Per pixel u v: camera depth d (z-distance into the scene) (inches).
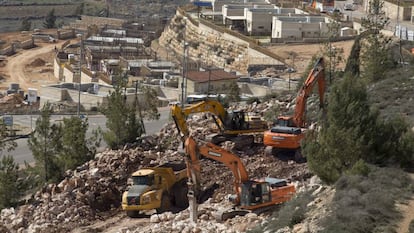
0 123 3639.3
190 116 3922.2
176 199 2822.3
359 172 2158.0
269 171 3014.3
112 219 2768.2
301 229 1971.0
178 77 6717.5
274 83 6240.2
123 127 3597.4
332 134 2287.2
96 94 6353.3
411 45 5265.8
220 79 6407.5
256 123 3366.1
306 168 2965.1
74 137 3339.1
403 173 2167.8
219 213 2453.2
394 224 1866.4
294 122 3216.0
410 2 7849.4
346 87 2377.0
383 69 3964.1
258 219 2377.0
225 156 2546.8
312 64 4658.0
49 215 2728.8
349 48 6756.9
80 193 2901.1
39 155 3243.1
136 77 7632.9
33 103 6771.7
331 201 2057.1
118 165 3164.4
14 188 2970.0
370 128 2303.2
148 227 2482.8
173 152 3309.5
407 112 3034.0
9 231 2657.5
